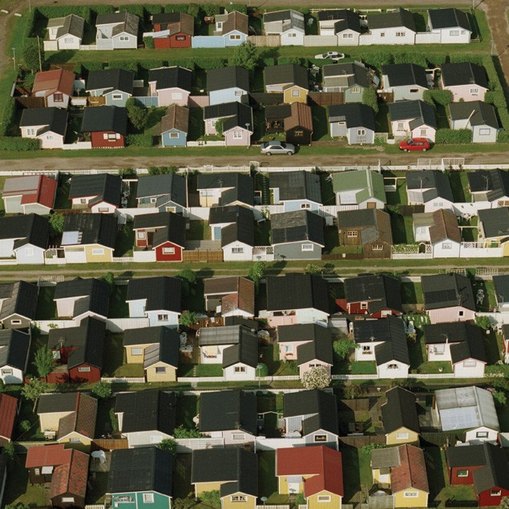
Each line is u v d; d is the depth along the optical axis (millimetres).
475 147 161875
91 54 181625
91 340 129500
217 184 149875
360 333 129875
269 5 194000
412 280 140250
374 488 116625
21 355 128500
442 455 120062
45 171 156500
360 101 169250
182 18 185125
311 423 119875
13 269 142375
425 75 172750
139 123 163750
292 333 129750
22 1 196125
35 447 118750
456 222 145500
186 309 136375
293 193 148500
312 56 180000
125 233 147750
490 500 114562
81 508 115000
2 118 168500
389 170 156750
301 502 115000
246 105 166500
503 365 128375
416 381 127688
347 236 144875
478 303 136500
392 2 195375
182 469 119312
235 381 127938
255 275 138125
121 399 122812
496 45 183750
